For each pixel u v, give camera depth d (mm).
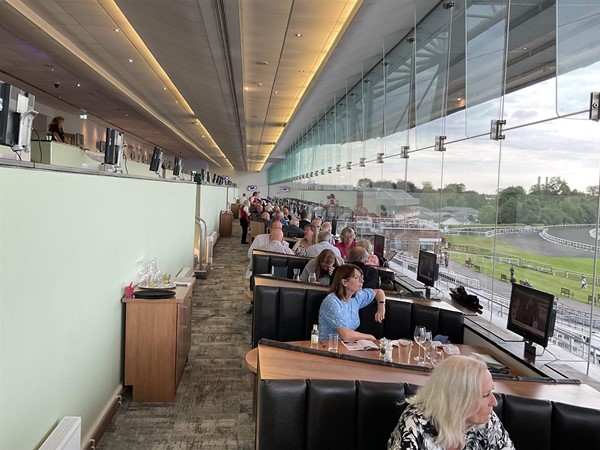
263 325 4051
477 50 4641
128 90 13609
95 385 3207
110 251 3482
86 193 2930
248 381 4297
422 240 6059
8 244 1958
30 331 2188
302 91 11570
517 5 3906
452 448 1764
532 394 2295
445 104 5461
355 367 2367
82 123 18859
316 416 2027
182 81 10977
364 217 9156
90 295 3051
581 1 3004
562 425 2020
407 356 3080
